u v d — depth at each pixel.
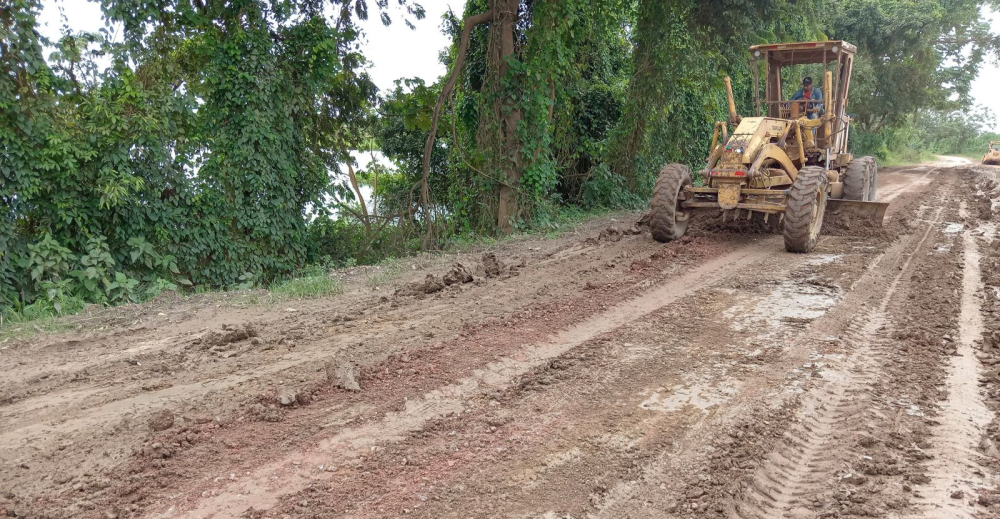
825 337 6.05
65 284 9.02
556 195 15.52
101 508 3.46
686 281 8.23
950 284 7.76
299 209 13.28
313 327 6.66
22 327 6.98
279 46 12.62
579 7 14.52
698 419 4.47
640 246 10.77
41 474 3.80
